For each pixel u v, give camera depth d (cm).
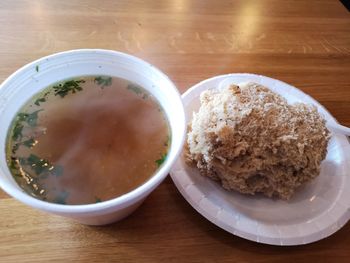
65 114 19
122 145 18
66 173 16
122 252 17
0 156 16
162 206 19
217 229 19
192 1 34
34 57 26
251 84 22
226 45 30
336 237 19
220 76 25
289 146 19
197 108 24
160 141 18
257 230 18
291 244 18
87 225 18
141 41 29
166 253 18
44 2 31
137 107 19
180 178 20
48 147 17
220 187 21
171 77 26
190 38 30
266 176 20
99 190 16
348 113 26
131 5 32
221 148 20
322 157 21
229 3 34
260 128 20
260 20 33
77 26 29
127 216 18
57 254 17
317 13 34
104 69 20
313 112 22
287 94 25
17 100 17
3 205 18
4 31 28
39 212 18
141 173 17
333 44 31
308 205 20
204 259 18
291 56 30
